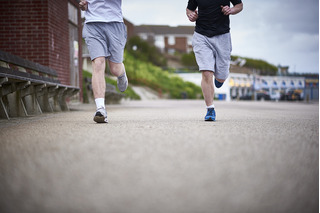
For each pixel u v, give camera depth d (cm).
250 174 199
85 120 566
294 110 1117
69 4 1418
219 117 656
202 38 538
